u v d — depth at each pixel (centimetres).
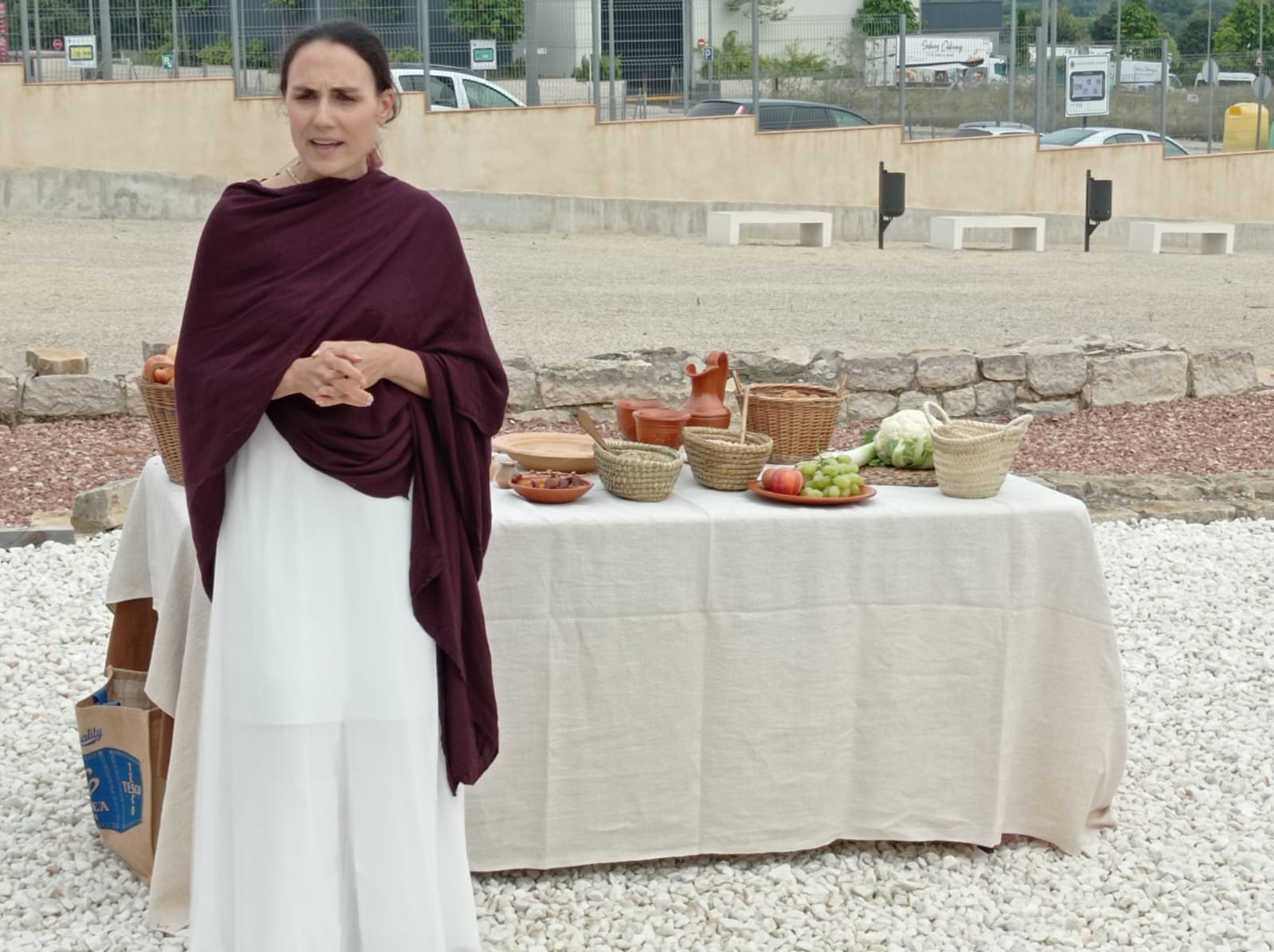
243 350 275
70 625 552
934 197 2356
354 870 286
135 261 1669
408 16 2111
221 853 287
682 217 2233
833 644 378
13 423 875
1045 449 909
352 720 283
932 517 377
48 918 356
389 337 280
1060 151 2417
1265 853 402
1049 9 2552
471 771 298
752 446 386
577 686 364
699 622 370
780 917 365
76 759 441
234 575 281
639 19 2203
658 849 380
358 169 286
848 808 392
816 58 2330
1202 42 6038
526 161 2153
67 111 1988
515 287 1561
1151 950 355
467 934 307
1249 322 1460
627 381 922
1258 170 2558
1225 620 596
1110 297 1628
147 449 832
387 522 284
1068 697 392
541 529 354
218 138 2045
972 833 395
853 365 950
